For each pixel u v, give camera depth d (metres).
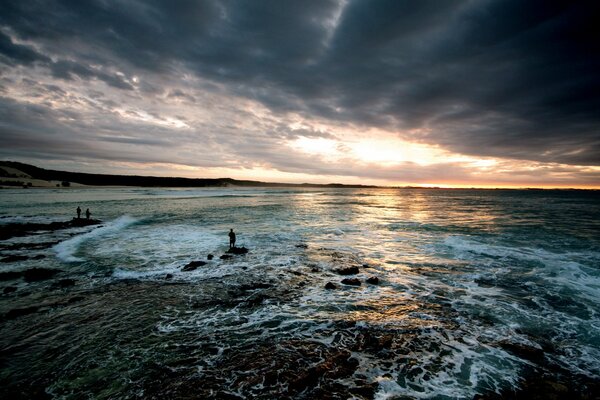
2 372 5.25
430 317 7.38
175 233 20.11
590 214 31.44
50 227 22.52
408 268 11.80
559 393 4.59
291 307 8.09
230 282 10.17
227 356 5.69
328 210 37.94
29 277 10.59
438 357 5.61
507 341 6.20
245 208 40.34
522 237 17.81
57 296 8.89
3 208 39.03
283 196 81.06
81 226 23.50
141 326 6.99
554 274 10.77
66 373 5.21
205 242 17.03
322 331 6.67
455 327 6.84
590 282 9.90
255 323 7.12
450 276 10.75
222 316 7.53
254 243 16.80
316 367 5.19
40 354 5.81
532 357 5.61
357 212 35.19
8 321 7.23
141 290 9.38
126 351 5.91
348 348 5.93
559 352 5.82
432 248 15.31
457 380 4.95
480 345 6.05
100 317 7.47
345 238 18.30
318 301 8.51
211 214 32.44
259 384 4.84
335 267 12.02
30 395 4.68
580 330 6.70
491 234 19.02
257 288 9.60
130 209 38.34
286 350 5.88
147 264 12.44
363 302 8.42
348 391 4.67
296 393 4.62
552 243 16.00
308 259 13.26
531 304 8.19
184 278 10.58
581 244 15.69
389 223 24.91
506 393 4.62
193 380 4.96
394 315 7.52
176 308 8.02
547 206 44.94
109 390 4.75
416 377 5.02
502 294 8.96
